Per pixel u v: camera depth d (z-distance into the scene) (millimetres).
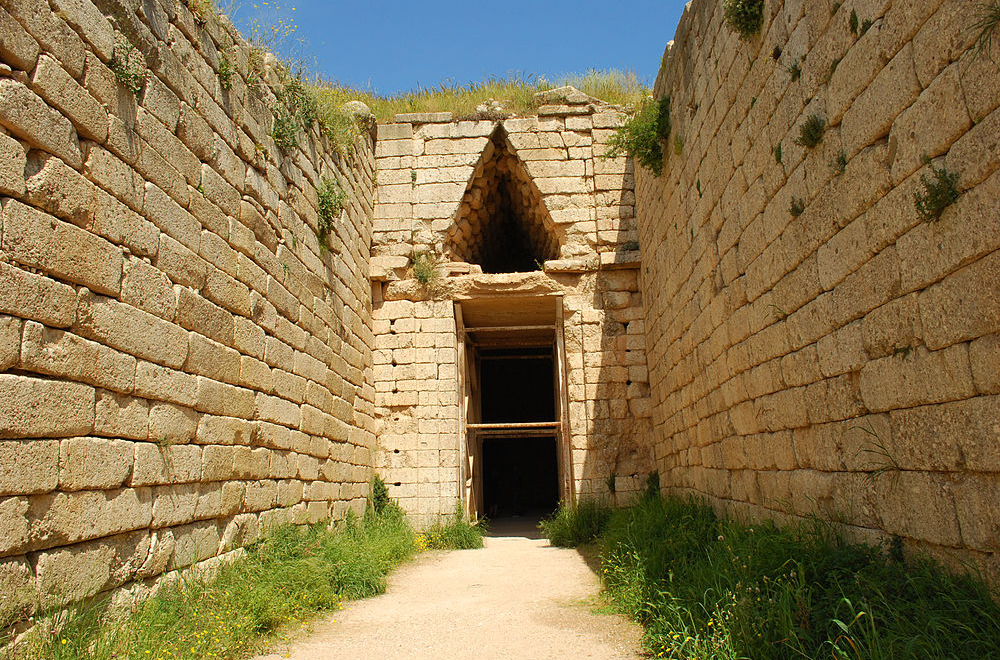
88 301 5809
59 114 5598
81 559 5547
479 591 9281
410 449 15539
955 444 4598
